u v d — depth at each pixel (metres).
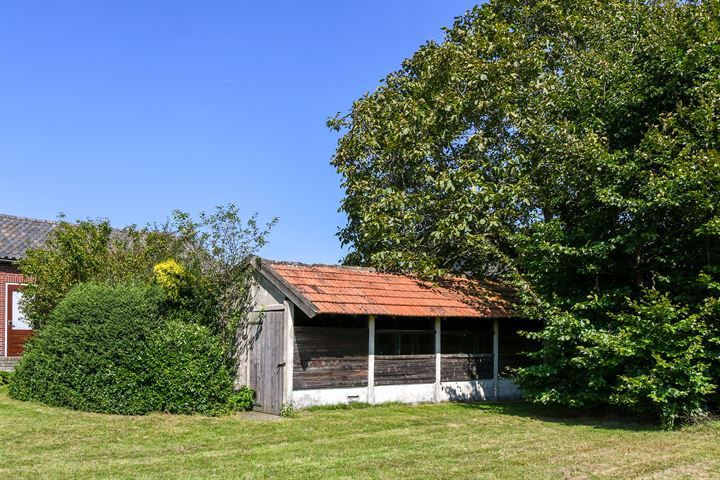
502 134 18.56
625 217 13.54
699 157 11.93
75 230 16.34
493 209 17.25
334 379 14.52
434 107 18.83
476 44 18.75
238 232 15.60
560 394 13.89
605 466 9.09
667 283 13.20
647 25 14.67
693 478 8.44
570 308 13.88
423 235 18.95
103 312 13.64
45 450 9.78
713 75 12.89
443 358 16.53
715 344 12.52
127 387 13.16
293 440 10.88
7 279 21.31
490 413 14.46
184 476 8.34
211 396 13.84
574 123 15.35
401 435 11.45
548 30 20.02
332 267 16.11
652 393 11.88
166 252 16.22
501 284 18.83
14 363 20.84
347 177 20.73
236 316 15.13
